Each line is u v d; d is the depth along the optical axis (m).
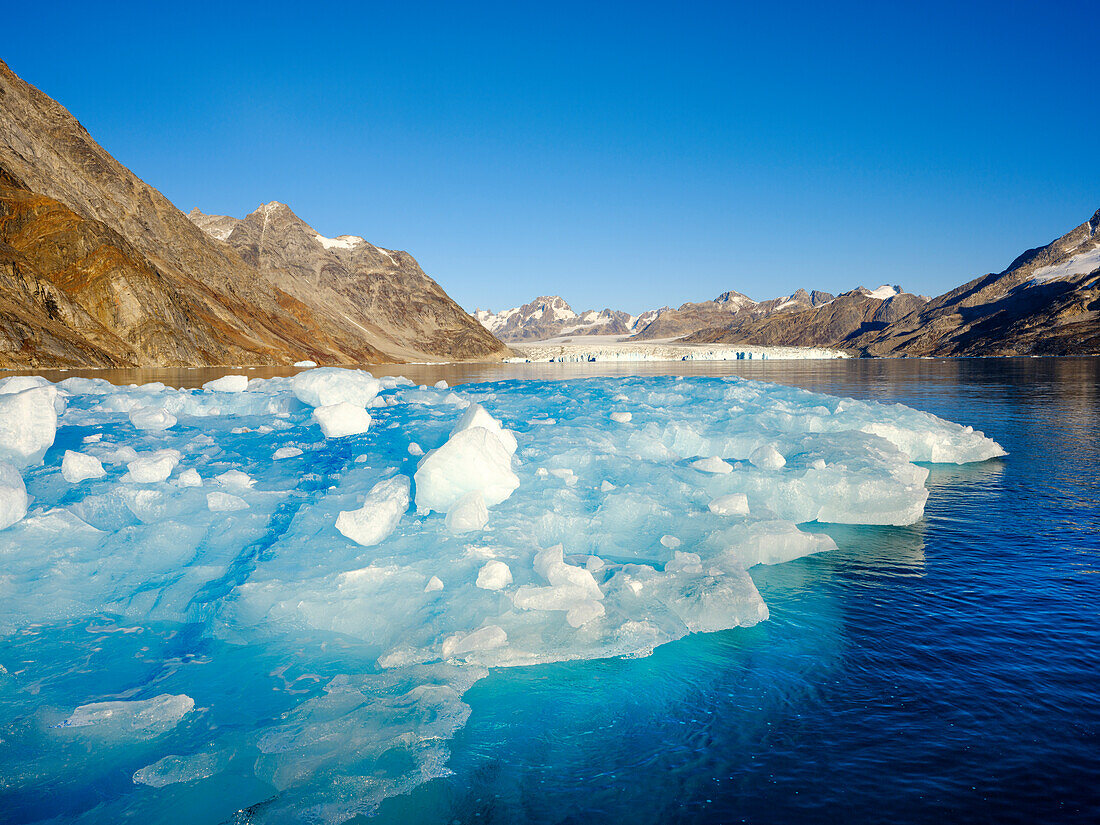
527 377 45.78
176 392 10.53
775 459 8.23
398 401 11.06
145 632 4.84
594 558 5.88
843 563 6.36
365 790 3.17
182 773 3.34
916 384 32.62
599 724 3.76
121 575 5.47
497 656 4.41
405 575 5.30
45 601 5.06
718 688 4.12
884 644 4.68
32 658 4.45
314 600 5.04
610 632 4.67
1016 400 22.27
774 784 3.21
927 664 4.38
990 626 4.93
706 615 5.00
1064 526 7.43
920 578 5.94
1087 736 3.54
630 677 4.25
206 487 6.80
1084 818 2.93
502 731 3.69
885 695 4.01
